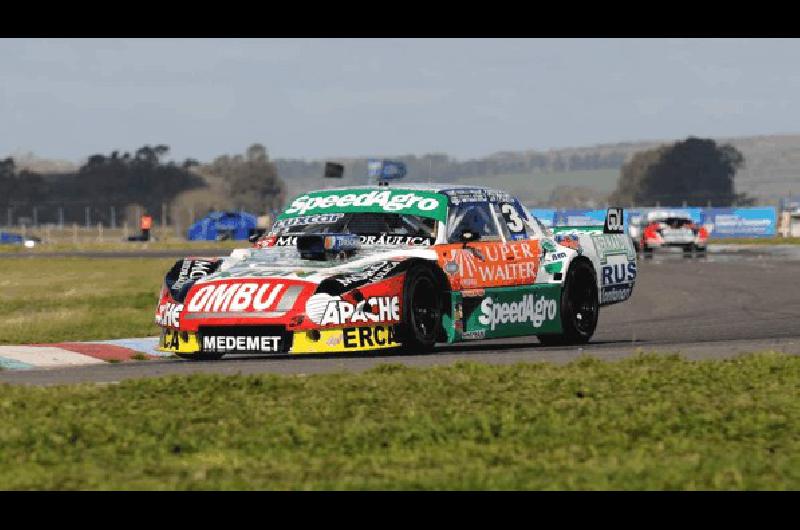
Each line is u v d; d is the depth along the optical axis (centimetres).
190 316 3594
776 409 2491
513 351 3950
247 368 3416
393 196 3988
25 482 1842
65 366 3872
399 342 3641
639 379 2909
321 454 2095
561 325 4253
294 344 3491
